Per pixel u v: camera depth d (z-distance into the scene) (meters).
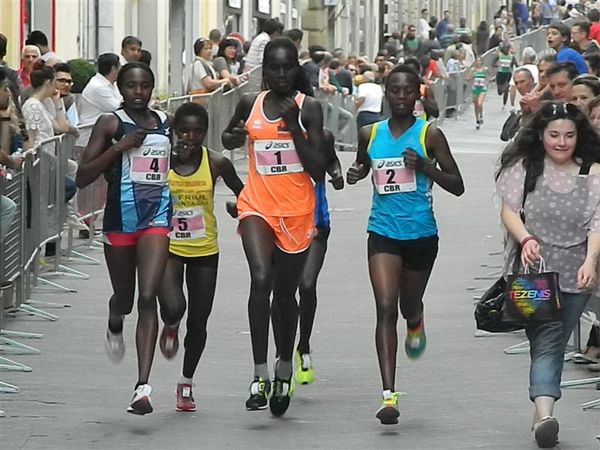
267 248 17.23
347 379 20.61
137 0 59.50
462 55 78.69
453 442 16.64
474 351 22.50
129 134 17.34
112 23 54.84
